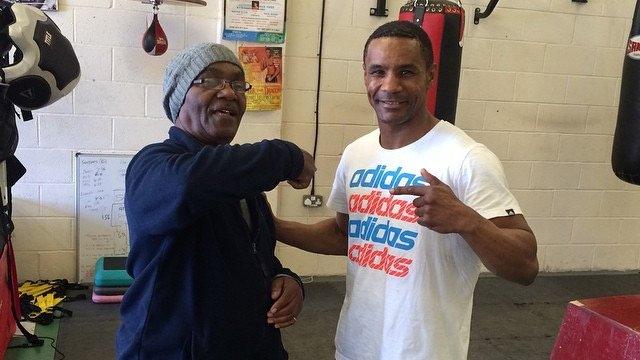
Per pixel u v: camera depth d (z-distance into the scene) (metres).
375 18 3.46
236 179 1.10
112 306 3.07
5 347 2.47
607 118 3.89
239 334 1.25
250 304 1.28
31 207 3.24
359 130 3.57
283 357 1.44
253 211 1.37
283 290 1.40
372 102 1.42
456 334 1.37
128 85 3.24
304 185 1.28
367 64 1.41
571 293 3.64
